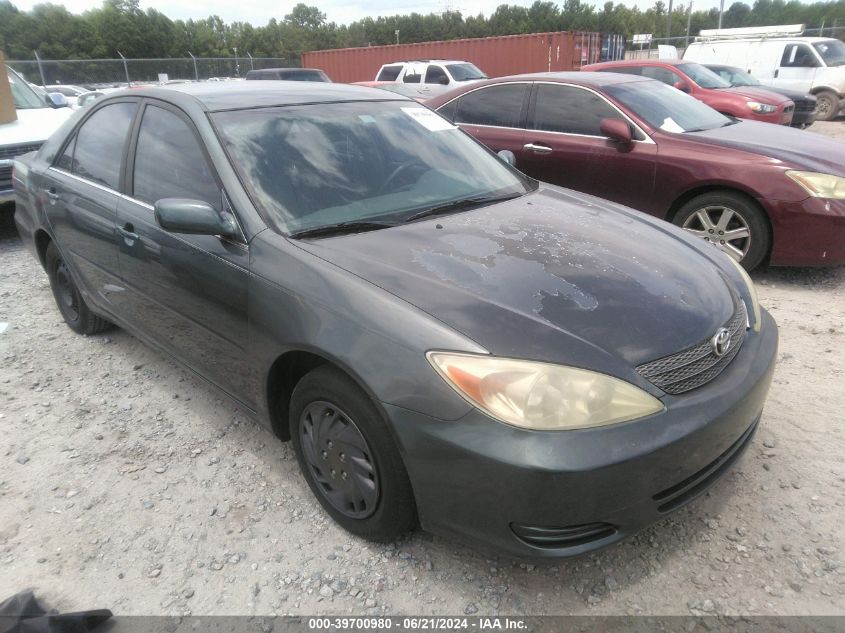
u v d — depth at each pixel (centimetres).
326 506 252
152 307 320
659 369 204
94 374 381
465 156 343
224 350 276
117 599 223
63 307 438
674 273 249
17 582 231
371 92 359
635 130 537
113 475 288
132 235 314
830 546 237
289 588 226
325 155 293
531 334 201
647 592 221
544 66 1952
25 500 273
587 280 232
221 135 281
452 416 193
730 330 232
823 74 1561
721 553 236
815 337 402
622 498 191
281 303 237
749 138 523
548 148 584
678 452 196
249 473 287
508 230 272
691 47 1770
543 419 186
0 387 367
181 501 270
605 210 318
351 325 216
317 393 234
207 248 268
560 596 221
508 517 192
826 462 281
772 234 481
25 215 432
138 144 326
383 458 214
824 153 492
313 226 260
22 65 2545
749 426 233
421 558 237
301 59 2520
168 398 352
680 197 523
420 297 215
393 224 270
